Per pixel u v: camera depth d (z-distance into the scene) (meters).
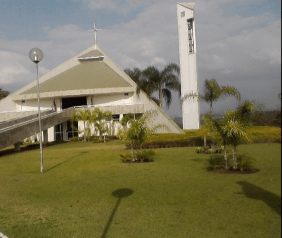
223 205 4.91
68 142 26.78
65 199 6.12
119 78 33.53
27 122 20.44
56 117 25.52
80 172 9.41
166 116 27.45
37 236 4.11
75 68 37.34
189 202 5.29
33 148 21.64
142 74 32.25
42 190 7.08
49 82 34.78
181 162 10.38
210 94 12.53
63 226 4.48
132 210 5.07
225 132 7.84
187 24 28.92
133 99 32.03
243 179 6.56
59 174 9.27
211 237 3.71
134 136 11.36
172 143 16.58
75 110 29.22
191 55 28.03
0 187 7.70
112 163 11.07
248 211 4.45
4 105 33.88
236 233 3.75
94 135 29.84
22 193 6.89
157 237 3.84
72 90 31.22
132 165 10.30
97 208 5.33
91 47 38.53
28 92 33.75
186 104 27.61
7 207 5.72
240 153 8.00
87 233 4.14
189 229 4.03
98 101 32.91
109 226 4.37
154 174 8.30
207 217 4.44
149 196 5.90
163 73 31.89
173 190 6.25
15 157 15.39
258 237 3.53
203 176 7.53
